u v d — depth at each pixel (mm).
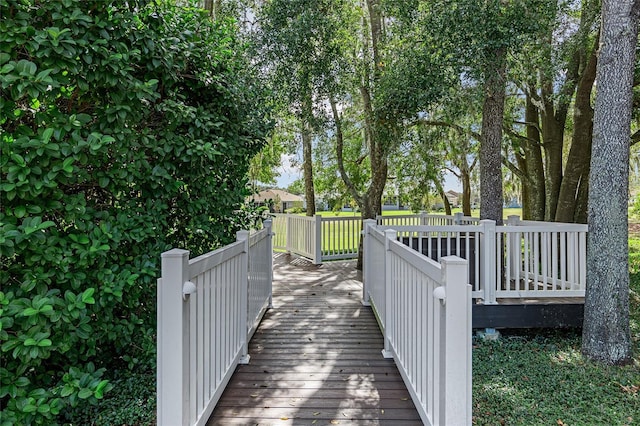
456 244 4617
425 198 10844
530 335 4480
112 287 2697
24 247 2225
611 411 2846
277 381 3127
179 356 2061
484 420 2699
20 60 2270
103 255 2646
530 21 4855
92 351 2771
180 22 3561
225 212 4180
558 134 7988
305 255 9633
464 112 6195
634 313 5250
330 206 11250
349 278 7414
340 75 6844
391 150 7000
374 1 7262
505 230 4344
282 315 4977
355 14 7395
